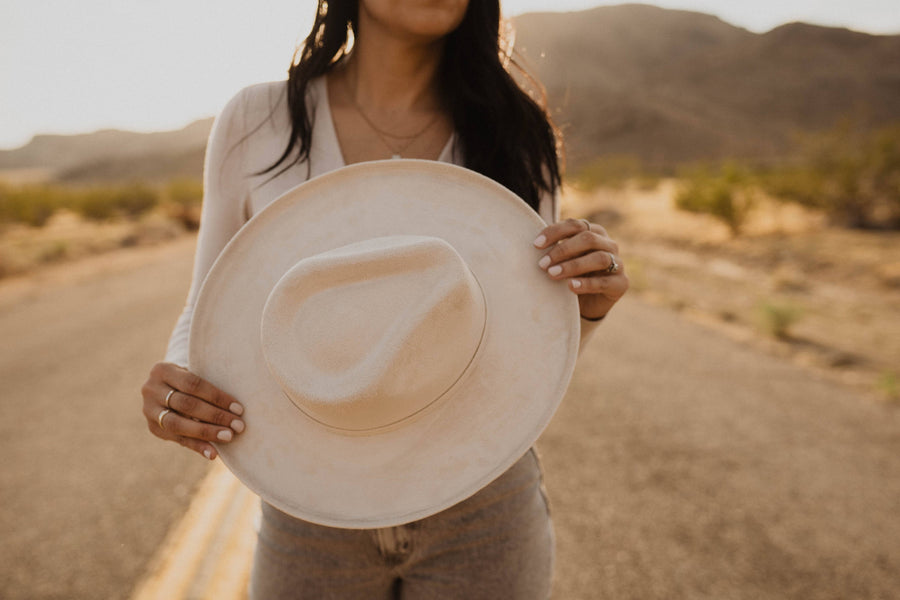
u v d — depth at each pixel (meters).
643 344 7.73
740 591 2.94
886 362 6.86
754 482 4.05
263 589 1.28
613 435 4.84
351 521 1.05
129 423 5.45
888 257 12.79
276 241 1.17
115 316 10.90
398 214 1.18
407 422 1.09
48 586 3.10
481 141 1.34
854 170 17.44
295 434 1.11
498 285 1.16
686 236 19.47
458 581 1.23
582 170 36.91
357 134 1.32
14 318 11.52
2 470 4.58
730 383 6.17
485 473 1.07
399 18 1.18
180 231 34.03
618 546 3.32
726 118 107.44
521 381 1.12
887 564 3.16
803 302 10.60
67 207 42.19
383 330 1.01
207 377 1.13
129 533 3.57
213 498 3.93
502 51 1.46
